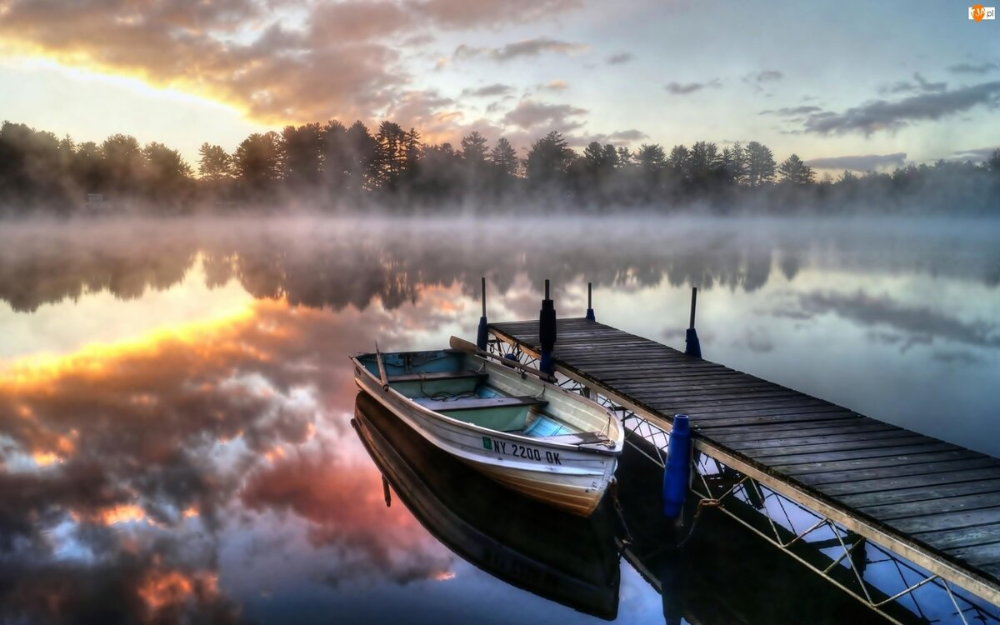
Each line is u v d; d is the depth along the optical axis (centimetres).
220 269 4566
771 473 716
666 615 700
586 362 1217
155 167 13025
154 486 1032
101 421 1351
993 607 691
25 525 895
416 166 13688
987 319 2470
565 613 701
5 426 1316
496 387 1194
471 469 1050
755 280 3766
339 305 2898
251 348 2061
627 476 1052
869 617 687
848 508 623
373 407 1409
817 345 2025
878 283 3575
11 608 698
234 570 777
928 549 549
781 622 684
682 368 1166
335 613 695
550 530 893
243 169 13800
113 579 759
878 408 1403
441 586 748
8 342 2158
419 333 2270
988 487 662
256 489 1019
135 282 3803
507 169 13888
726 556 812
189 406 1455
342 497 991
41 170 11244
